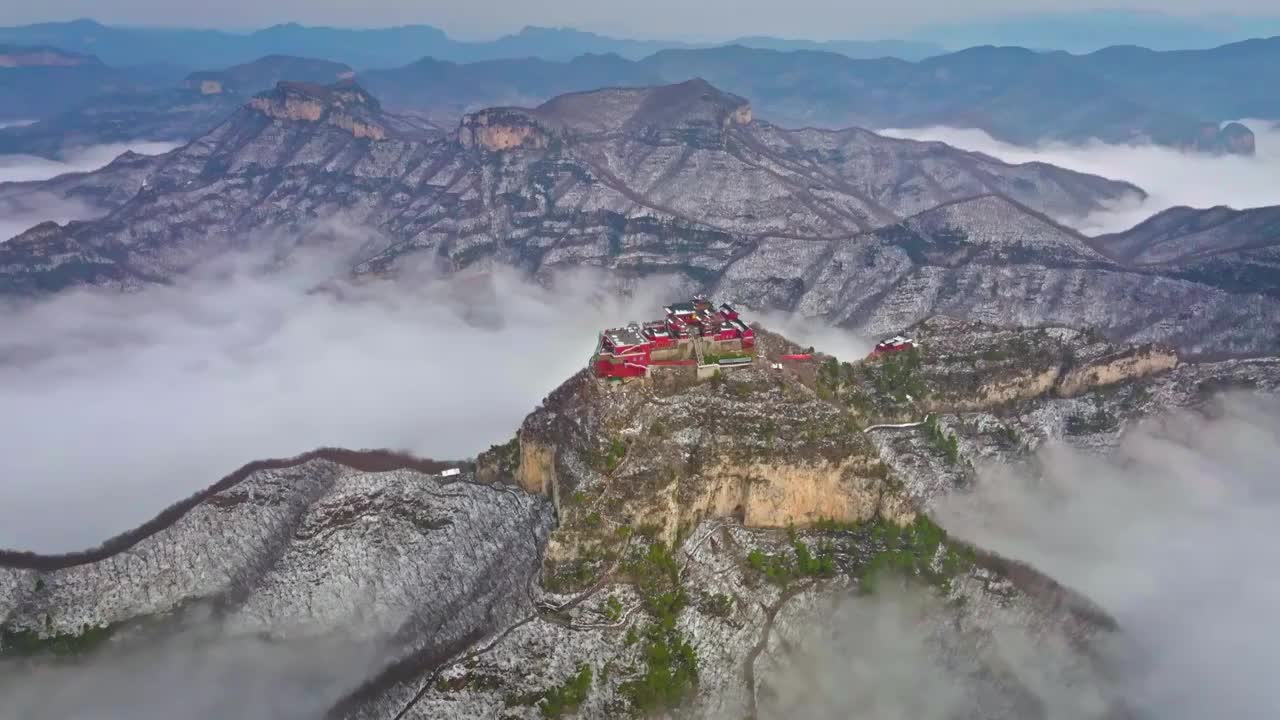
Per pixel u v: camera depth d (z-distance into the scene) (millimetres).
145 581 148125
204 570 149750
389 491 160875
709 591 126250
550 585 124062
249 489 161625
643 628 118938
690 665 114750
